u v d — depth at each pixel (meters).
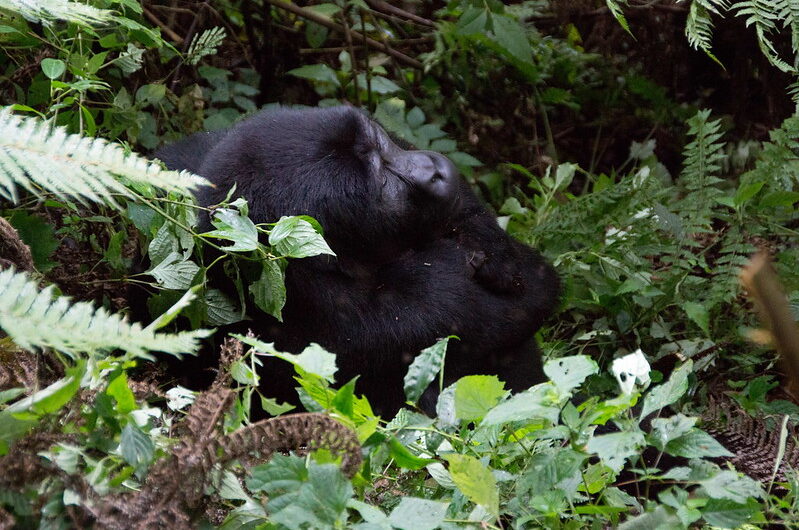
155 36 5.27
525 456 3.33
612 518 3.16
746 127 7.96
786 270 5.88
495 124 8.34
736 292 5.94
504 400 3.37
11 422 2.66
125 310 4.91
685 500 2.90
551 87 8.30
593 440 2.87
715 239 6.39
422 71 8.48
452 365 5.10
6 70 5.61
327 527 2.63
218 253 4.57
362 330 4.83
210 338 4.66
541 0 8.45
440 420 3.44
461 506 3.12
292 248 4.09
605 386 5.42
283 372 4.73
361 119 5.16
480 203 5.79
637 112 8.45
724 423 4.65
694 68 8.26
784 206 6.30
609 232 6.70
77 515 2.65
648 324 6.07
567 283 6.07
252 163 4.89
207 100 7.19
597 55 8.32
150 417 3.11
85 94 5.29
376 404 4.95
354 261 5.03
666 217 6.12
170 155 5.48
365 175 5.01
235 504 3.08
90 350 2.67
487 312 5.20
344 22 7.79
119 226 5.16
